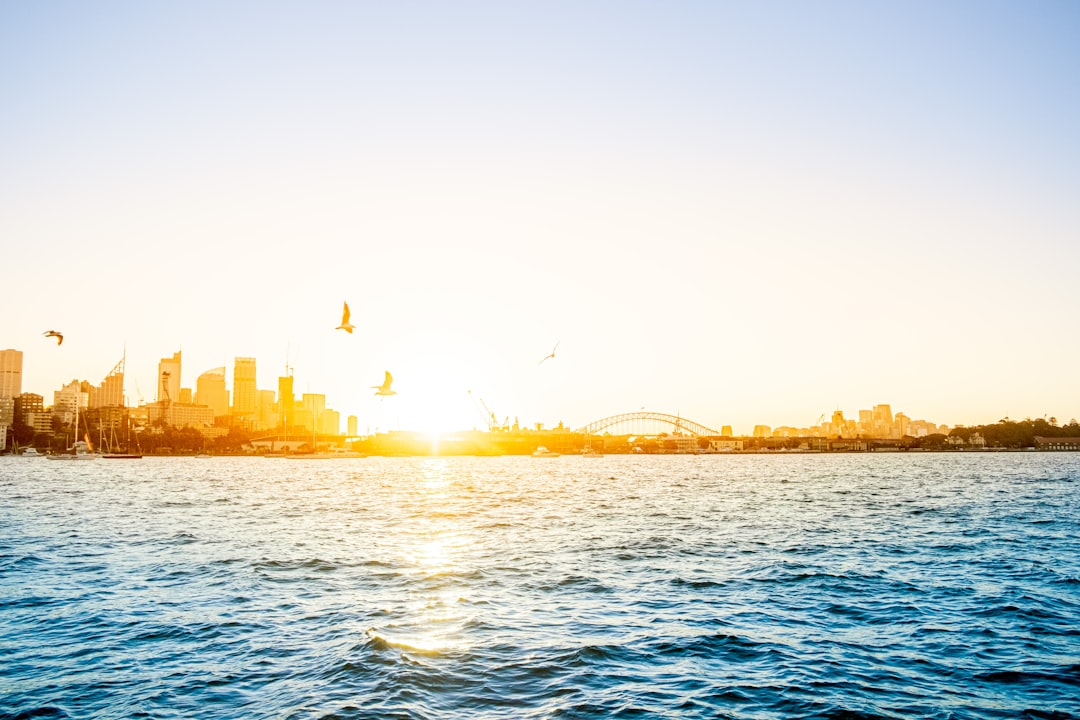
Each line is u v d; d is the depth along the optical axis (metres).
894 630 23.78
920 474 172.75
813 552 41.38
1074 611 26.27
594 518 63.53
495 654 20.70
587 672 19.17
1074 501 81.31
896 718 16.30
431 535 50.66
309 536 49.91
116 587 30.95
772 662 20.31
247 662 20.27
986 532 50.91
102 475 169.75
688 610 26.70
